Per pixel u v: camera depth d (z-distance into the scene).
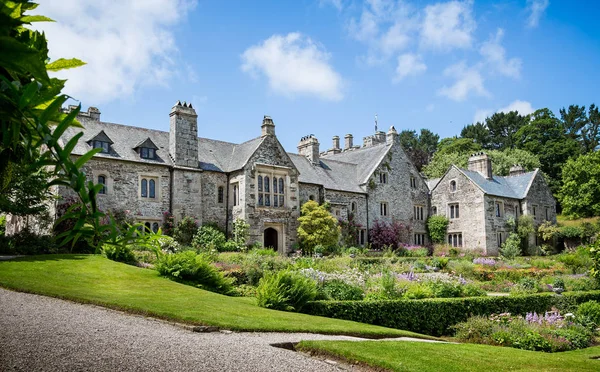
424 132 88.19
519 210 44.84
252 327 10.46
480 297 17.92
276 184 32.03
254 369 7.18
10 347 7.12
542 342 13.48
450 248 40.66
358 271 21.28
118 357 7.08
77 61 1.86
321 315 14.52
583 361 10.21
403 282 19.39
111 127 29.12
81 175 1.39
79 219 1.40
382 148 42.84
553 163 65.56
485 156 45.00
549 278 25.75
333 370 7.78
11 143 1.50
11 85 1.40
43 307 11.05
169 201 28.61
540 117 69.75
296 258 24.48
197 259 17.52
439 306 16.38
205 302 13.33
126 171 27.16
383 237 38.91
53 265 17.34
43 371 6.12
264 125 32.06
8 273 15.28
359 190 38.97
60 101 1.45
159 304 12.13
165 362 7.05
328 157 49.66
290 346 9.31
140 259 21.50
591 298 20.81
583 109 74.06
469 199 42.41
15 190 16.64
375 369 8.06
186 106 30.02
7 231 27.39
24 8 1.66
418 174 44.41
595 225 45.84
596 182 50.53
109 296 12.91
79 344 7.67
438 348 9.95
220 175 31.09
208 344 8.58
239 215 30.12
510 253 39.28
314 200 35.38
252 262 21.12
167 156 29.58
